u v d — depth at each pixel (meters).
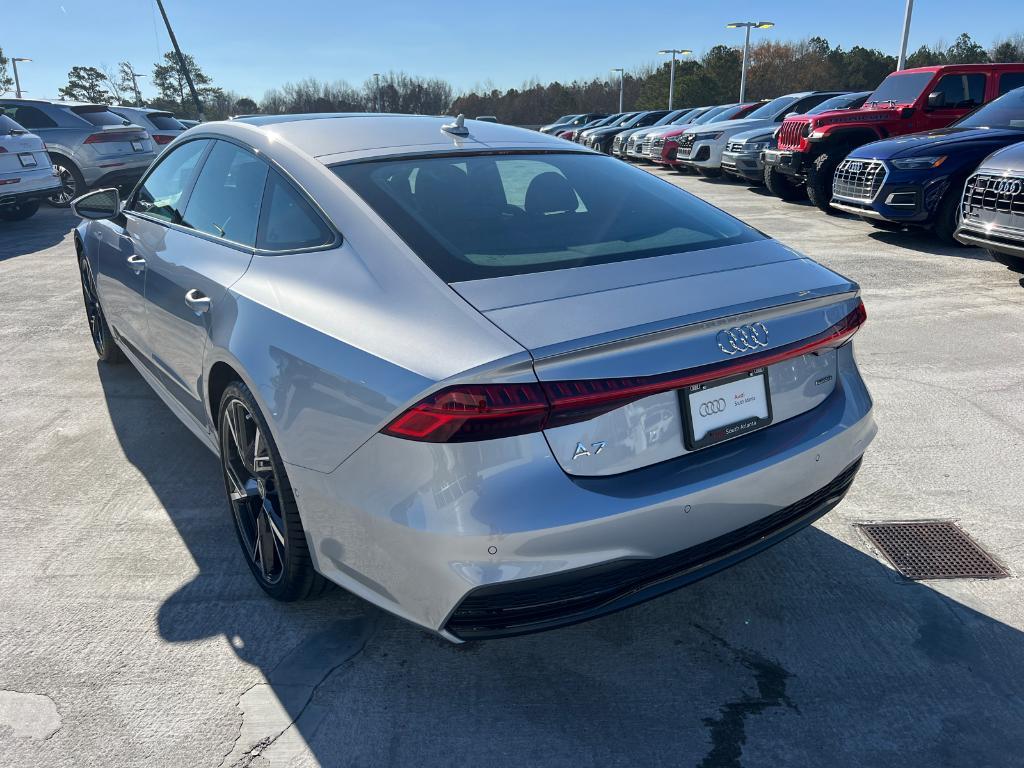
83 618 2.47
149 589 2.62
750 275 2.14
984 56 82.00
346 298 2.05
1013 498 3.15
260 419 2.24
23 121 12.12
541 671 2.26
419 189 2.35
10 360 4.96
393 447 1.78
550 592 1.81
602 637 2.40
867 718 2.07
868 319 5.50
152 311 3.16
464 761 1.95
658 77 68.00
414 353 1.80
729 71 63.50
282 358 2.11
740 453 2.02
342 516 1.96
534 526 1.72
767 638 2.39
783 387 2.14
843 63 78.56
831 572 2.71
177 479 3.39
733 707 2.12
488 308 1.85
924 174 7.83
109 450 3.68
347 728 2.04
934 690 2.17
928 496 3.17
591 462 1.80
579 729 2.04
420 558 1.78
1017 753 1.96
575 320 1.80
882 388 4.25
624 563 1.84
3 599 2.56
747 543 2.09
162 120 15.95
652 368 1.81
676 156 16.92
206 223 2.89
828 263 7.33
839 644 2.36
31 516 3.09
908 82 11.12
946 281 6.55
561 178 2.63
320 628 2.43
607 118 29.88
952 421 3.84
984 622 2.44
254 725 2.05
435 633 1.86
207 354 2.55
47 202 12.77
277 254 2.39
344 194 2.30
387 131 2.74
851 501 3.15
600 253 2.16
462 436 1.69
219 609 2.52
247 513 2.70
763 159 12.33
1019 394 4.14
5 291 6.86
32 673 2.23
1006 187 5.92
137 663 2.27
